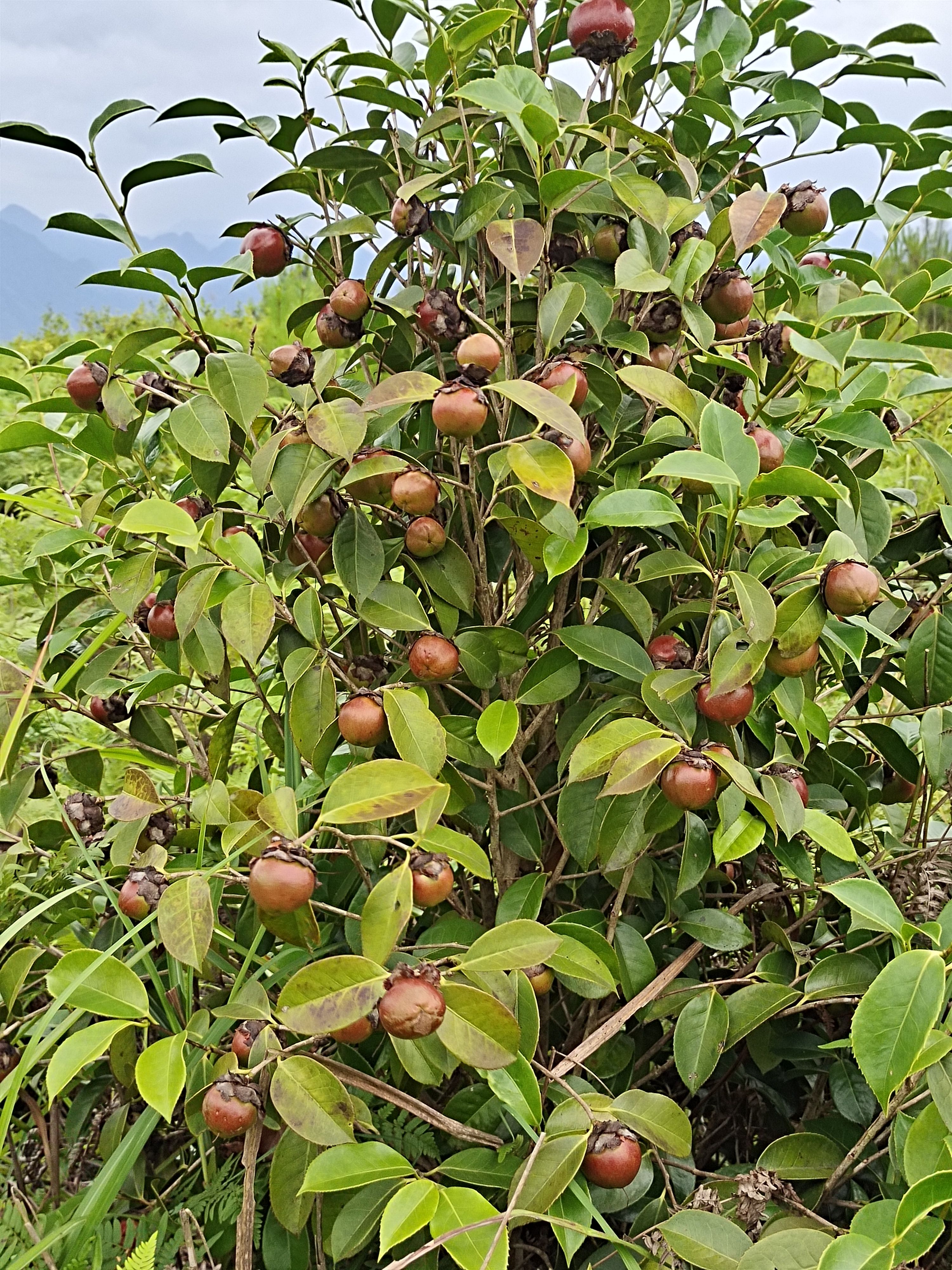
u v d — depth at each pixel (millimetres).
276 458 899
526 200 1008
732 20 1140
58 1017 1040
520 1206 788
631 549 1043
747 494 831
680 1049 915
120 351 956
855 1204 909
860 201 1218
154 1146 1057
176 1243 891
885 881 1111
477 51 1066
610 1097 919
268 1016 819
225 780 1054
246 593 885
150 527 836
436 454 986
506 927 786
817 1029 1088
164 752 1136
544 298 953
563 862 1002
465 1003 746
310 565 998
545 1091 886
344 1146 799
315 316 1142
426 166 1020
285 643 976
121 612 959
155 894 882
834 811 1057
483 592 975
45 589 1154
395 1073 951
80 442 1057
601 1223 824
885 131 1095
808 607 811
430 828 790
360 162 1032
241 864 1022
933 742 1026
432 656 903
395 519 947
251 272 1016
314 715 919
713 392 1036
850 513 992
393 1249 878
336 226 989
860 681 1169
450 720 951
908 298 1055
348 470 905
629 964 955
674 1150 835
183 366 1081
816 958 1014
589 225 1030
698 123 1080
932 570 1103
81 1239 841
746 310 976
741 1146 1132
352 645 1053
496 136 1119
